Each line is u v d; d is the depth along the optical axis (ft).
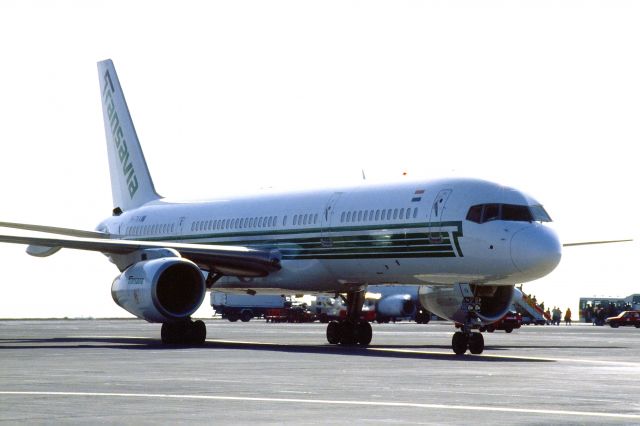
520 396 116.78
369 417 95.76
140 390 119.34
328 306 604.49
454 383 133.69
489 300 226.99
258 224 269.03
